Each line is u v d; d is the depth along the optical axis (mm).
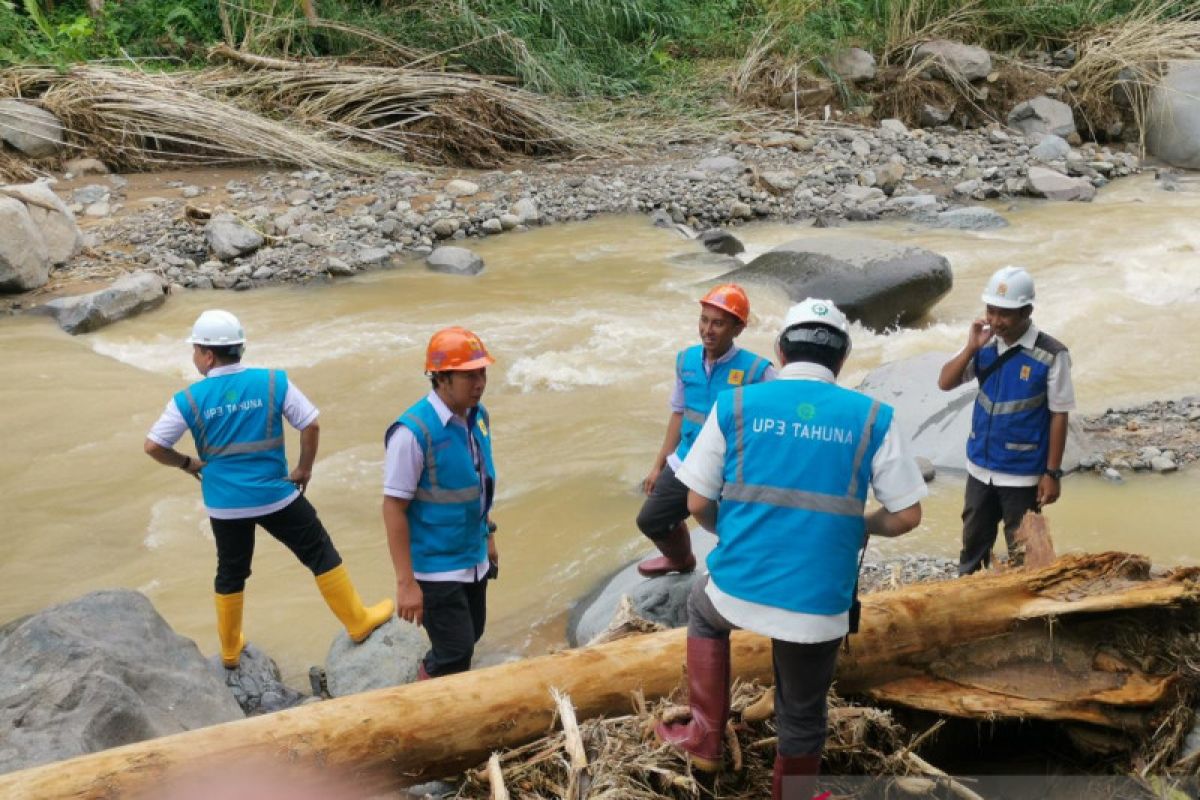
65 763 3400
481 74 16641
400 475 4441
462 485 4543
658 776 3748
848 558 3391
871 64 17688
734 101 17500
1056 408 5086
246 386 5137
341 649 5375
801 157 15438
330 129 15086
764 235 12852
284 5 16688
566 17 17266
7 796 3273
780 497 3369
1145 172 15883
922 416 7641
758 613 3391
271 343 9711
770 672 4191
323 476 7402
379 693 3809
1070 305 10148
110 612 4719
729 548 3449
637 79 17344
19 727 3975
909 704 4176
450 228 12734
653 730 3875
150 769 3436
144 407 8445
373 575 6219
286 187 13727
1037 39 19016
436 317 10312
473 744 3850
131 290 10422
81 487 7293
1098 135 17406
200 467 5176
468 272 11578
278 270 11523
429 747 3783
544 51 16859
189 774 3477
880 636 4152
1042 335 5133
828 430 3379
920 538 6309
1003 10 18562
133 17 16781
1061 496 6719
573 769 3682
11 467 7527
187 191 13477
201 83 15281
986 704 4133
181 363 9367
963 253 12031
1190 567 4473
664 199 13836
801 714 3521
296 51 16578
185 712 4441
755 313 9945
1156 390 8359
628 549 6375
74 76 14844
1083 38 18641
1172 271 11156
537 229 13156
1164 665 4281
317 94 15656
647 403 8492
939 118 17094
